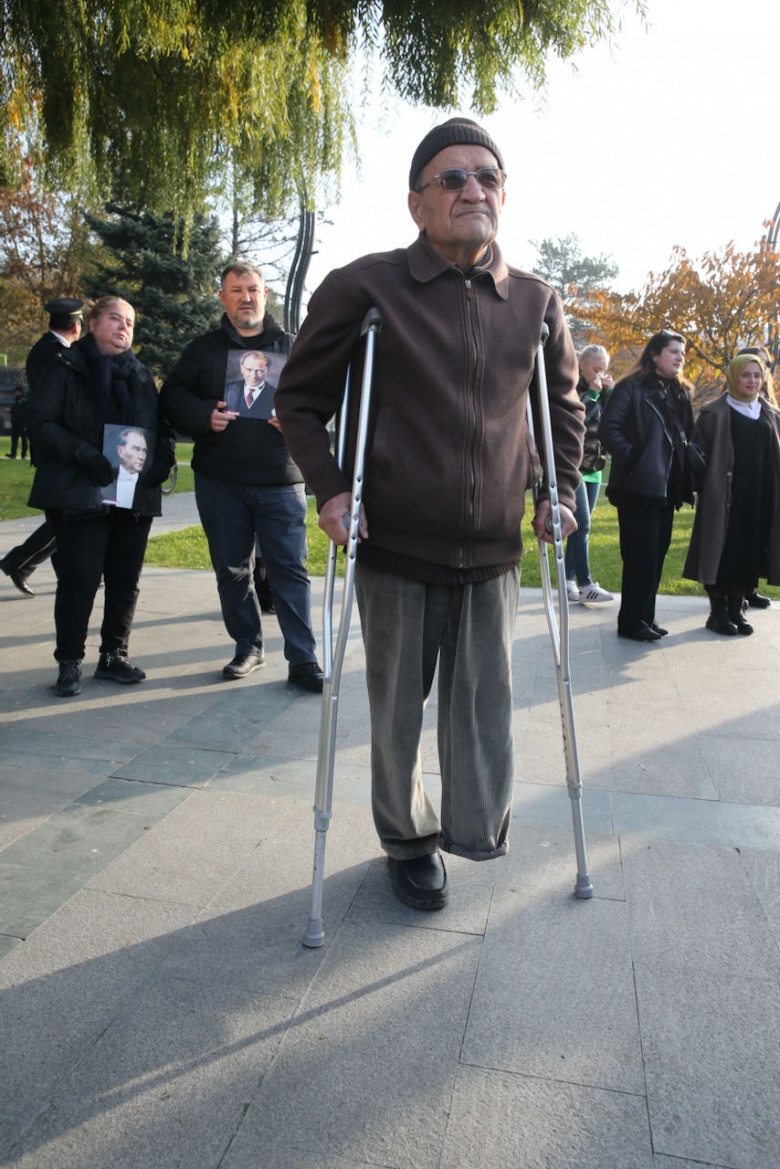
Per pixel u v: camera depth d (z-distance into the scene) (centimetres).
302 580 444
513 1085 182
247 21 441
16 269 3400
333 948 227
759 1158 165
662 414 536
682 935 234
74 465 408
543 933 235
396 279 229
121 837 285
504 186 232
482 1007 205
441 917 242
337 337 233
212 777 333
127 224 2611
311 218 854
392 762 243
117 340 425
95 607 612
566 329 256
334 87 654
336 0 429
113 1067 185
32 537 633
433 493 227
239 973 217
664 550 559
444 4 416
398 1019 201
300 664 440
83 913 241
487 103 462
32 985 211
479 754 242
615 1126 172
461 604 239
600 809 311
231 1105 176
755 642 550
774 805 315
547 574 255
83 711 404
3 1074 183
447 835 246
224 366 438
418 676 240
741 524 548
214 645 520
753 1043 194
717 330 2145
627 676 474
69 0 478
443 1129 171
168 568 784
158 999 207
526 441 248
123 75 568
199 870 265
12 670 466
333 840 285
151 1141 167
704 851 281
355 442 239
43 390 408
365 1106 176
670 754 363
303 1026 198
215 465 440
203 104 589
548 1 423
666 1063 188
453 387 226
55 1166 162
